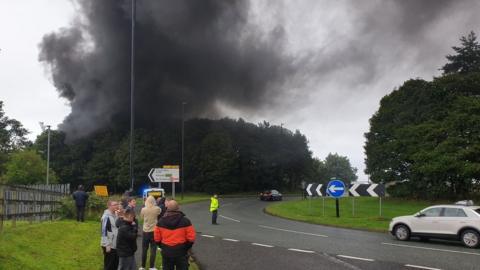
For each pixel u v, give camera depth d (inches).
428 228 708.0
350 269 456.1
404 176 2041.1
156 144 3927.2
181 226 320.5
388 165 2075.5
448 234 685.3
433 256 555.5
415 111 2054.6
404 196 2058.3
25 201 709.3
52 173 2876.5
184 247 320.5
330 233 815.7
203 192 3885.3
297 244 656.4
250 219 1172.5
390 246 648.4
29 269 356.5
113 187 3892.7
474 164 1633.9
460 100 1807.3
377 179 2138.3
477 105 1742.1
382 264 489.4
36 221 769.6
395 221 746.8
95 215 988.6
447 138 1771.7
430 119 1935.3
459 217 681.6
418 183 1927.9
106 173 3890.3
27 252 424.8
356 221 1020.5
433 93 1993.1
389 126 2142.0
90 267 420.8
